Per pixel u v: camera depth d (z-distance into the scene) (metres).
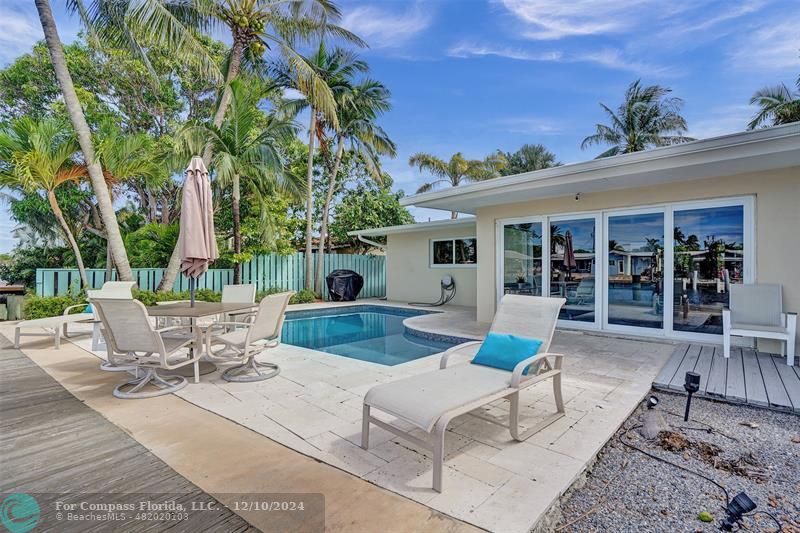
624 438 2.93
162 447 2.62
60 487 2.15
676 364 4.66
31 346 5.93
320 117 14.20
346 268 14.59
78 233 13.89
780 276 5.14
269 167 10.12
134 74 12.73
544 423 2.99
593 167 5.44
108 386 3.96
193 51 8.62
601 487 2.33
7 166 8.59
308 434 2.82
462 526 1.82
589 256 6.86
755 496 2.24
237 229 10.90
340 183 17.86
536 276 7.53
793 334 4.55
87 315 6.30
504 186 6.41
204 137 9.12
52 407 3.36
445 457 2.49
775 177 5.15
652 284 6.22
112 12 7.83
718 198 5.56
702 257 5.75
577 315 7.03
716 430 3.06
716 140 4.41
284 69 11.93
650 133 20.58
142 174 9.53
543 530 1.92
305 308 10.92
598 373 4.35
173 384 3.89
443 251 12.14
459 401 2.38
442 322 8.23
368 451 2.56
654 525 2.00
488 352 3.32
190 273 4.77
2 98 11.97
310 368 4.61
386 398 2.48
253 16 9.48
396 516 1.89
